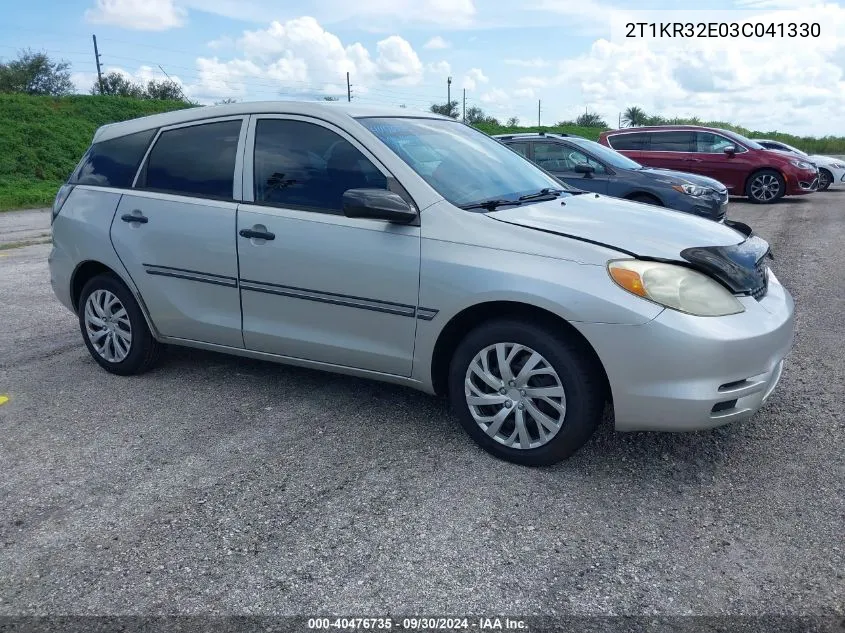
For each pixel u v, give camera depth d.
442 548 2.89
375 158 3.85
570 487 3.36
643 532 2.99
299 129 4.11
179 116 4.61
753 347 3.22
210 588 2.67
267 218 4.06
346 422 4.12
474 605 2.56
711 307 3.21
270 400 4.46
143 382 4.82
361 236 3.77
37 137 28.09
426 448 3.77
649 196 9.94
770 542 2.90
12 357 5.39
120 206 4.67
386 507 3.20
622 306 3.17
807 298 6.81
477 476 3.47
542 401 3.47
